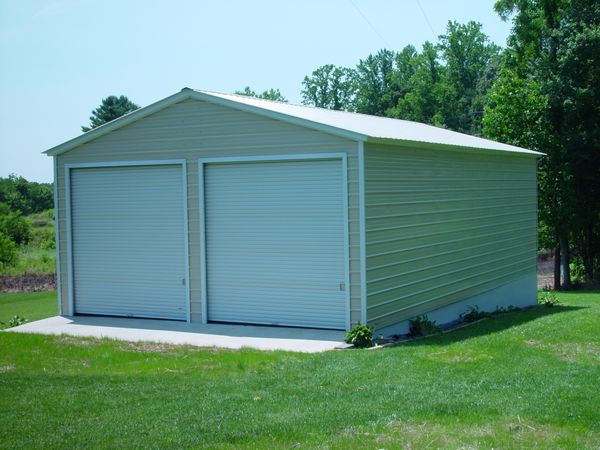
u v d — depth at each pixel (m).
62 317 15.89
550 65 31.33
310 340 12.39
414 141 13.77
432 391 8.29
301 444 6.52
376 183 13.05
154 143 14.95
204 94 14.11
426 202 15.09
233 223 14.18
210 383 9.04
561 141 30.39
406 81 69.25
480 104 59.97
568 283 32.59
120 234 15.55
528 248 22.05
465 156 17.22
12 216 42.31
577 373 9.10
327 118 14.94
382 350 11.29
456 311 16.73
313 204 13.30
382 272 13.27
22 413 7.68
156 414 7.55
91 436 6.83
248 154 13.85
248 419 7.29
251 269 14.02
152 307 15.20
